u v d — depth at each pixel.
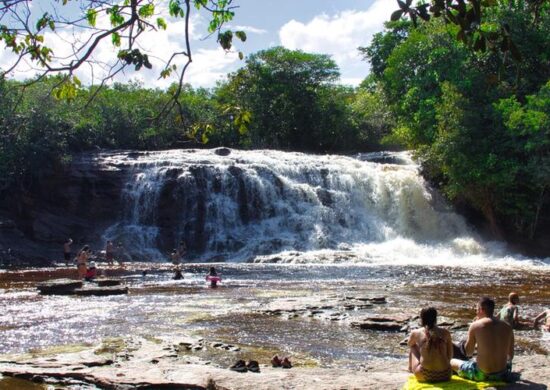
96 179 41.34
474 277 27.03
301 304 18.53
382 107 67.75
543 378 8.73
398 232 42.06
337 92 75.12
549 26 41.09
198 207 40.78
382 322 15.75
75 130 47.44
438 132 41.22
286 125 66.44
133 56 5.73
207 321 16.41
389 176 43.47
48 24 5.93
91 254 36.78
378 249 38.84
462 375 8.40
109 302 19.59
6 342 13.79
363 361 12.23
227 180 41.66
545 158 36.69
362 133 70.81
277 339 14.30
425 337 8.28
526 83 42.19
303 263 34.53
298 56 66.12
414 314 17.00
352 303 18.70
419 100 44.72
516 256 38.09
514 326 15.41
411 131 44.06
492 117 39.75
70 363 11.12
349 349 13.34
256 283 24.69
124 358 11.96
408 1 5.41
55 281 22.86
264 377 9.40
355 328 15.57
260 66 66.12
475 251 39.09
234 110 7.46
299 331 15.18
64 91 6.39
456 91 40.62
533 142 36.81
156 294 21.41
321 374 9.59
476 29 5.83
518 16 40.59
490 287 23.53
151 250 39.19
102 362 11.23
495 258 37.25
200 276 27.44
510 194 39.34
